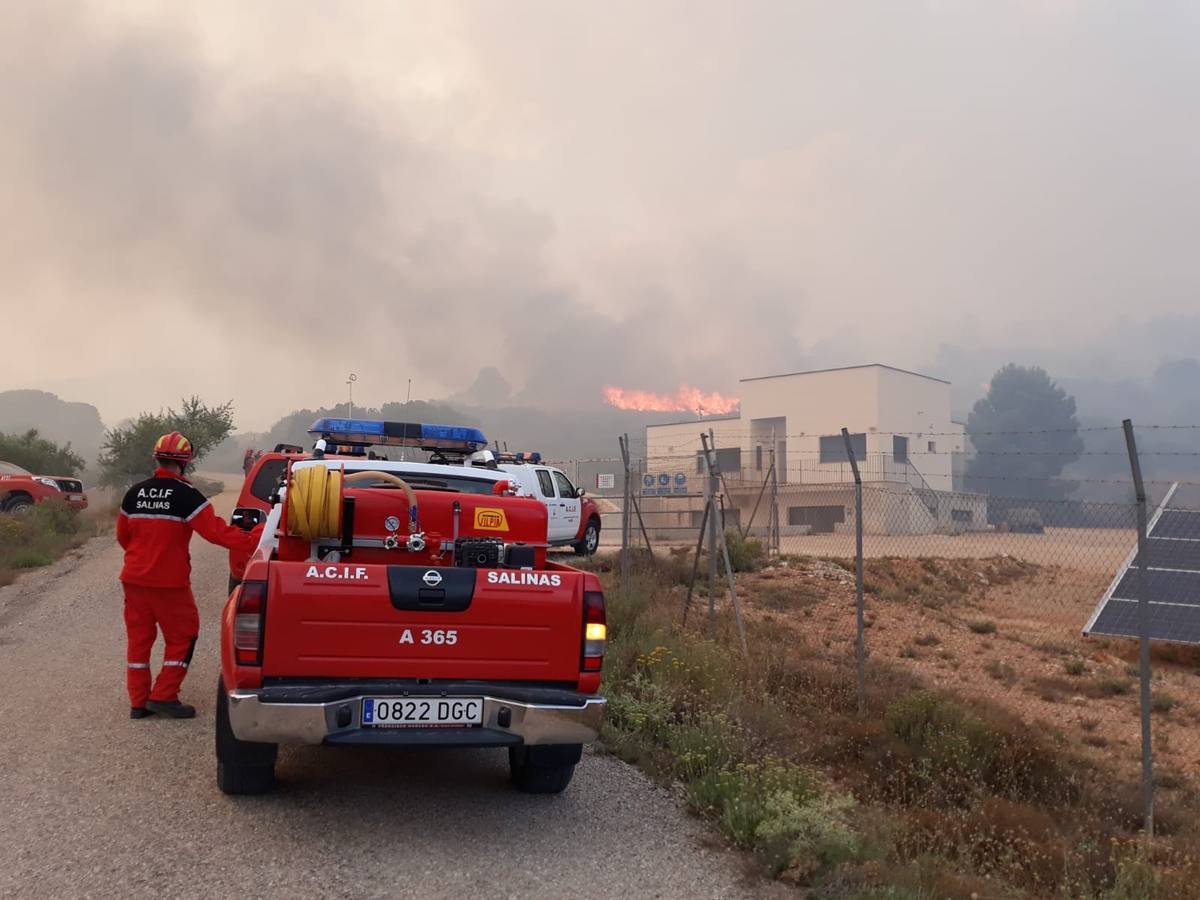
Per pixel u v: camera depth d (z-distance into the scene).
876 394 56.47
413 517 5.55
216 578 15.05
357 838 4.76
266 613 4.53
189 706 6.96
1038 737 9.00
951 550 30.25
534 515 5.81
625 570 14.02
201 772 5.68
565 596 5.00
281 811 5.08
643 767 6.41
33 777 5.42
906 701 8.95
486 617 4.83
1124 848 6.14
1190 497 18.56
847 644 13.93
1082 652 15.12
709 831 5.30
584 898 4.25
